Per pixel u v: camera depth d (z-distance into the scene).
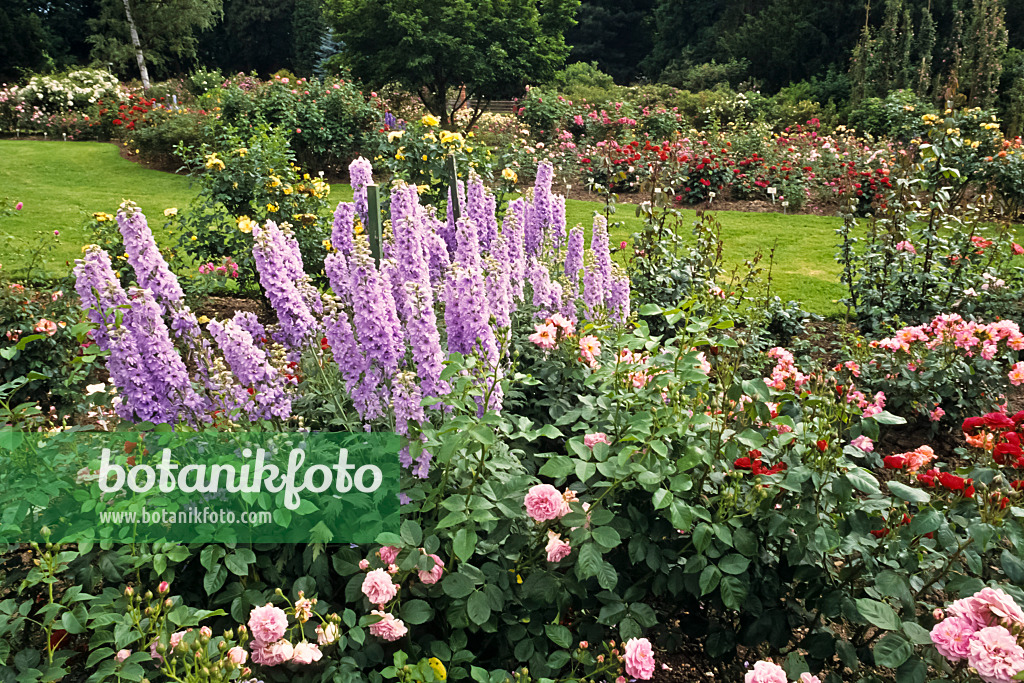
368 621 2.07
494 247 3.71
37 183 12.09
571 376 3.28
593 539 2.18
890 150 13.86
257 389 2.45
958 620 1.86
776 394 2.50
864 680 2.17
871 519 2.20
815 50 31.17
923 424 4.65
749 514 2.35
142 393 2.45
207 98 16.31
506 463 2.48
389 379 2.54
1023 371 3.79
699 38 40.28
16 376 4.56
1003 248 6.71
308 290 2.81
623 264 6.83
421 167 7.24
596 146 14.06
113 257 6.00
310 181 7.00
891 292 6.20
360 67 19.62
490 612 2.29
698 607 2.46
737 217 10.68
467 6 18.39
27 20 34.59
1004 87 19.44
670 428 2.32
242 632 1.89
